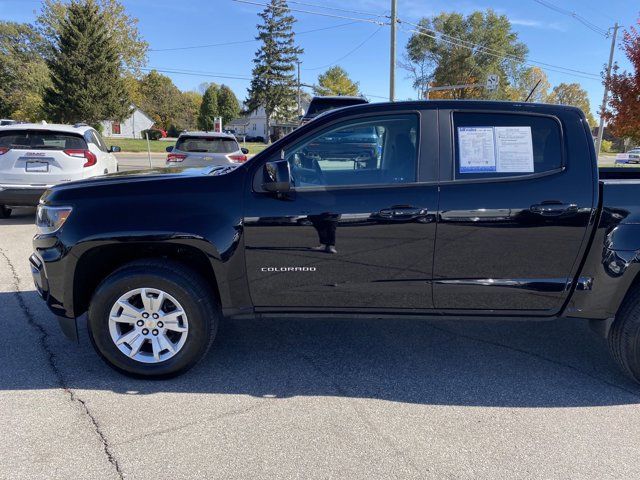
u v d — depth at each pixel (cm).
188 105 8900
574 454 272
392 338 427
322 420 300
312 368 369
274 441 278
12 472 249
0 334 414
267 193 330
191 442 276
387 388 341
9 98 4694
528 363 383
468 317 348
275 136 5297
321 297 342
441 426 296
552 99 6294
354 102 1024
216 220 327
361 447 274
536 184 329
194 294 331
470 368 373
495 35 4634
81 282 345
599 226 325
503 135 337
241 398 324
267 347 404
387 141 354
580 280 335
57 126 876
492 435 288
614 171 468
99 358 375
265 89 6875
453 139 338
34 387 332
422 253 333
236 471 253
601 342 425
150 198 329
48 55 4519
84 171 848
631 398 333
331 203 329
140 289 331
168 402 317
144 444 273
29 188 824
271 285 339
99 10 3897
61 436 279
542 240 329
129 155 3344
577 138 333
